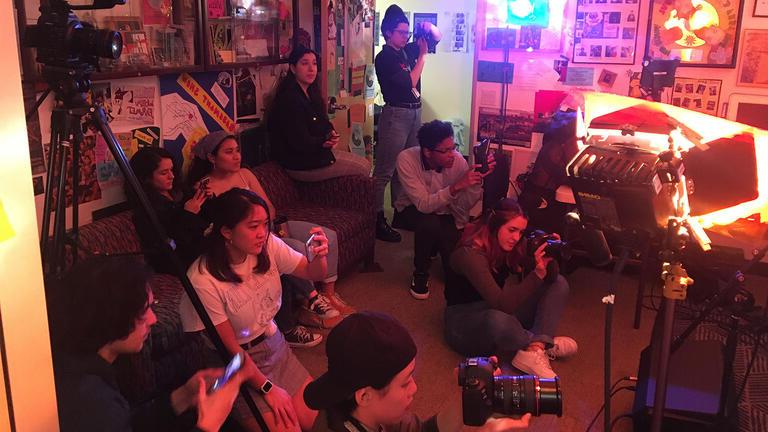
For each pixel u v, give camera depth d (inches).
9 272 41.8
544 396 49.4
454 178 143.9
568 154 138.0
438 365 113.8
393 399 49.0
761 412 85.1
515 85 169.8
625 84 158.2
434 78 236.1
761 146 71.3
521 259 112.9
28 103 95.4
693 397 86.4
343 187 147.9
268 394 77.8
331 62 175.5
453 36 229.6
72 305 57.1
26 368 43.8
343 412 50.2
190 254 104.1
